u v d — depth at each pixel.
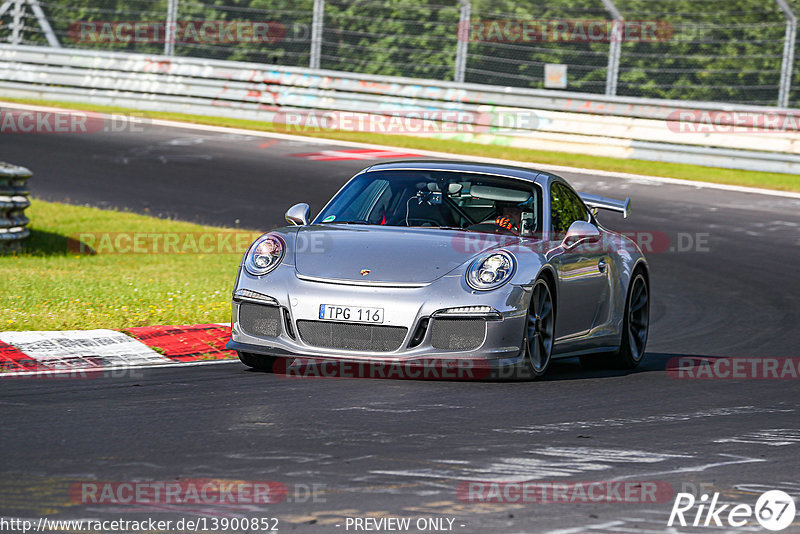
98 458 16.47
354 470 16.14
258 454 16.97
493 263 24.11
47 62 91.50
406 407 21.11
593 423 20.39
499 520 13.95
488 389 23.55
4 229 47.88
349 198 27.92
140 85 90.12
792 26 75.69
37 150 72.31
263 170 69.44
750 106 76.81
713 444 19.03
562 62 90.44
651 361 30.69
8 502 14.08
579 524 13.93
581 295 27.02
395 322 23.08
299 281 23.84
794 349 32.72
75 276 40.16
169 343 28.08
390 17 92.88
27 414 19.53
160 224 55.16
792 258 51.81
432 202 27.19
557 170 72.88
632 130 79.06
